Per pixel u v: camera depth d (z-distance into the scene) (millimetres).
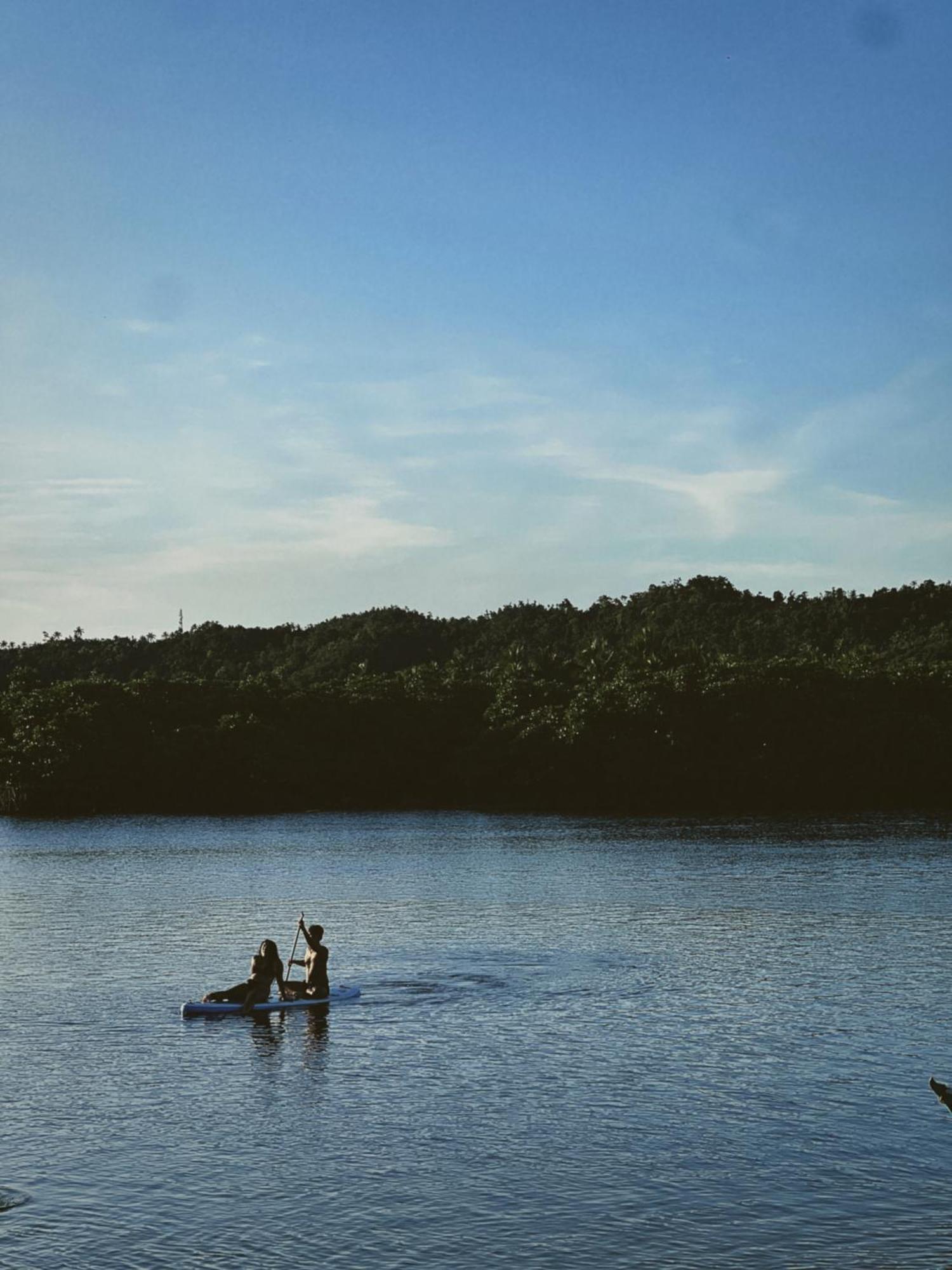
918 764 120688
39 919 46375
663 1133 20766
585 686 135125
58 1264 16109
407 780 132250
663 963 35781
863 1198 17938
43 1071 24906
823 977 33500
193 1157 19969
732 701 120500
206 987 33219
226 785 123125
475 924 44062
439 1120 21625
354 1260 16172
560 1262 16016
